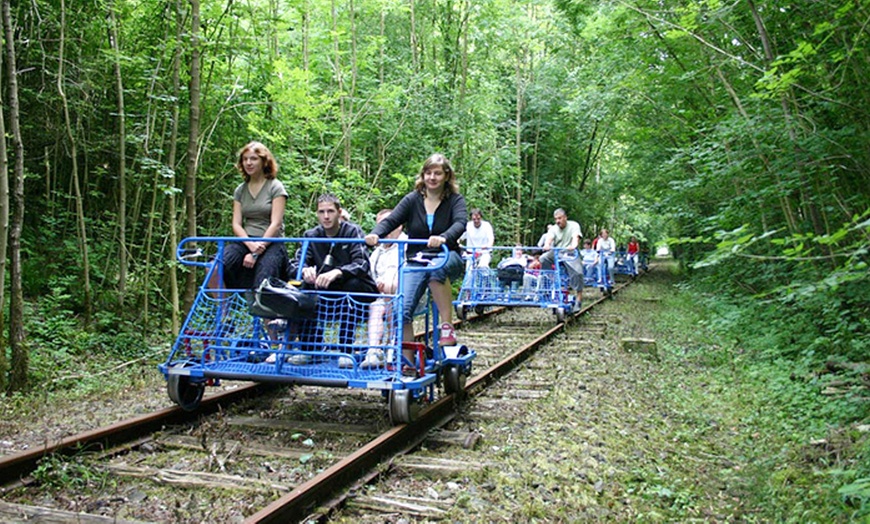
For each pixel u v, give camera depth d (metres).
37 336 7.77
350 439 4.73
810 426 5.27
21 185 6.12
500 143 22.53
